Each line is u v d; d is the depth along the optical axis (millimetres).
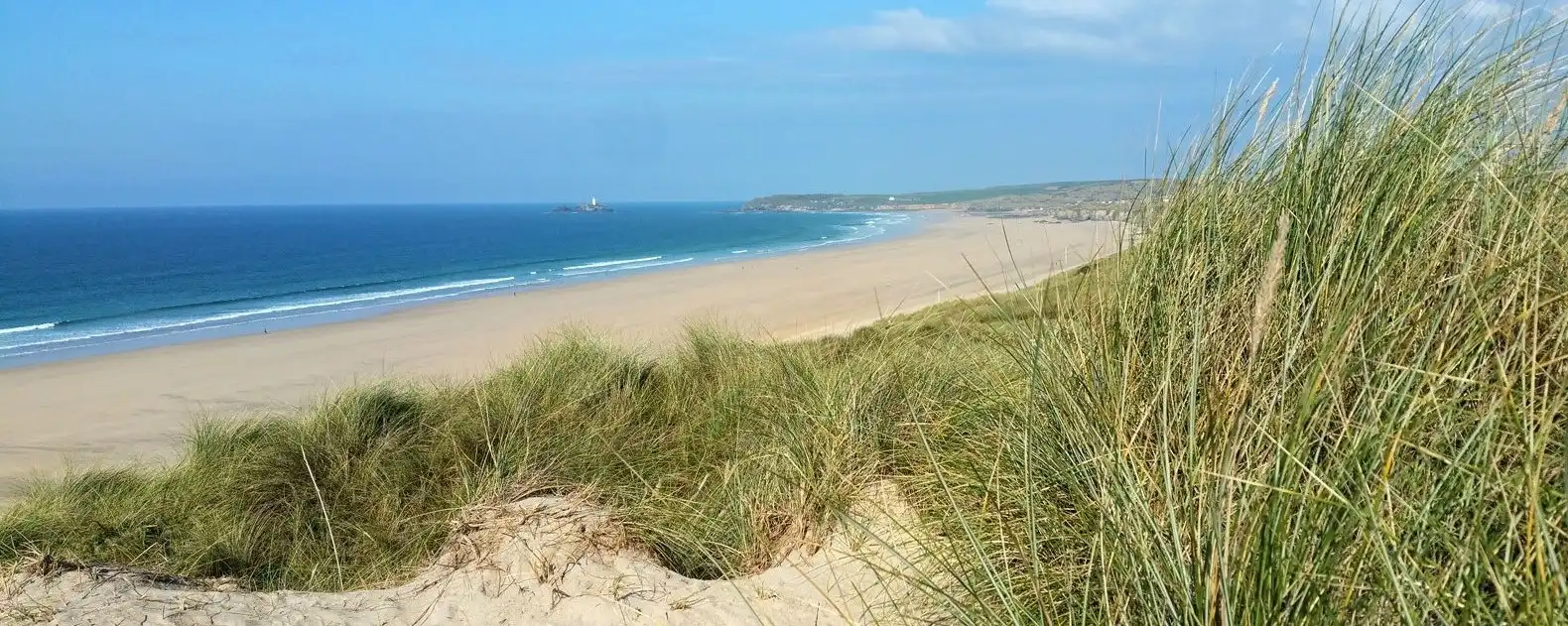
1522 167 2207
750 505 3916
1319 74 2553
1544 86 2281
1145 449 2242
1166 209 2805
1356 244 2123
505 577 3543
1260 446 1888
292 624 3223
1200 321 2271
